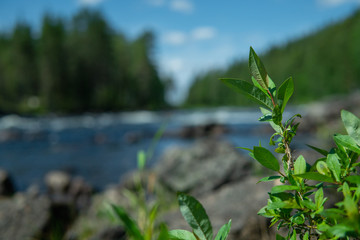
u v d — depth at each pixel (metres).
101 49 54.91
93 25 55.00
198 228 0.49
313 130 15.17
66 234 3.94
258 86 0.51
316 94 65.38
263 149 0.50
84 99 52.06
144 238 0.57
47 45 49.72
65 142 19.94
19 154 15.86
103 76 54.81
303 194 0.53
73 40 54.47
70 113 48.88
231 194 2.95
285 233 1.03
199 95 98.31
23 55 52.12
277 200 0.54
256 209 2.46
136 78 62.00
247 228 2.30
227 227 0.48
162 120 36.66
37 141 20.44
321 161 0.54
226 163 5.52
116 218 2.18
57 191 8.45
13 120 35.81
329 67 64.88
